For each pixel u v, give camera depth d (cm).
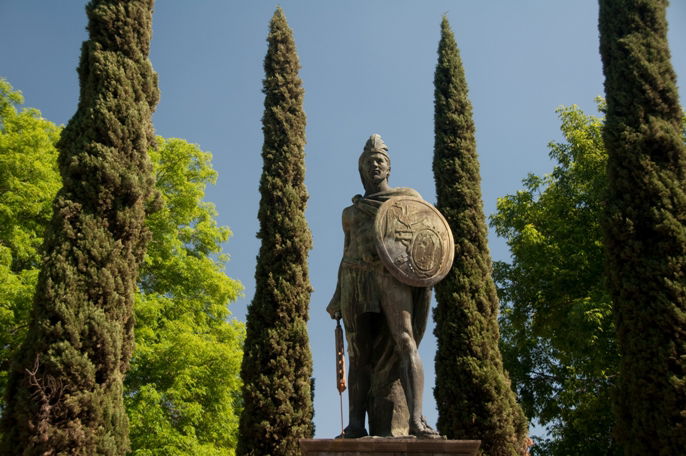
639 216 1252
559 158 2217
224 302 2044
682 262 1183
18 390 1013
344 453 604
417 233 702
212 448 1720
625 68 1401
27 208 1728
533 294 2070
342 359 720
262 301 1544
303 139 1791
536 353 2102
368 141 775
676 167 1295
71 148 1235
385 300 694
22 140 1800
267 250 1606
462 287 1603
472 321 1563
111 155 1226
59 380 1010
